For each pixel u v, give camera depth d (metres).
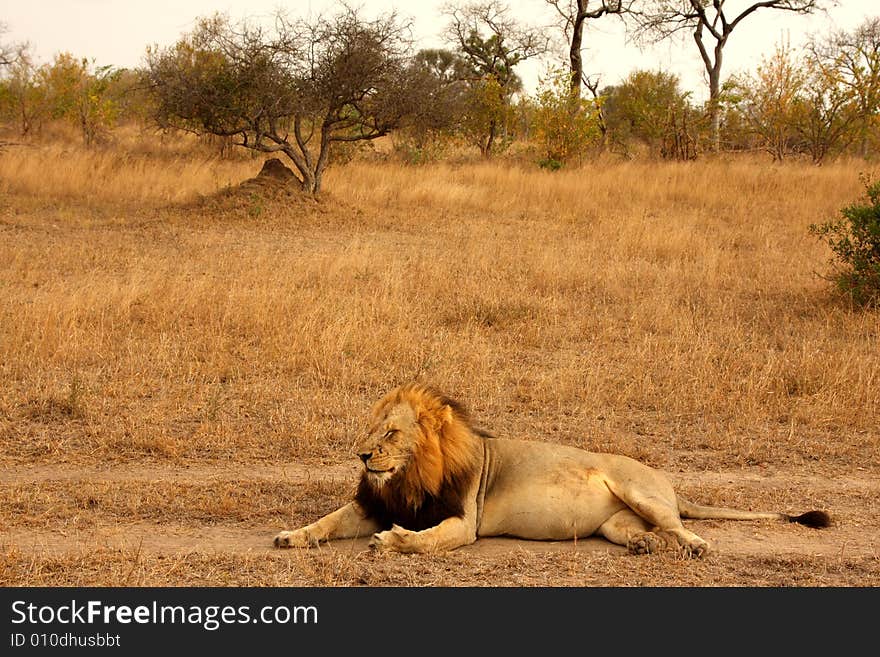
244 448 8.30
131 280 14.13
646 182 27.75
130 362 10.54
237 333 11.89
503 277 15.79
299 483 7.46
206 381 10.19
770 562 6.06
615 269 16.39
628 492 6.27
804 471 8.23
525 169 32.88
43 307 12.23
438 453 6.01
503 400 9.92
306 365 10.70
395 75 23.56
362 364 10.73
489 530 6.34
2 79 39.69
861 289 14.09
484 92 38.62
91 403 9.27
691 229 20.81
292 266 16.05
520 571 5.73
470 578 5.61
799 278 16.20
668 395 10.04
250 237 19.69
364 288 14.65
